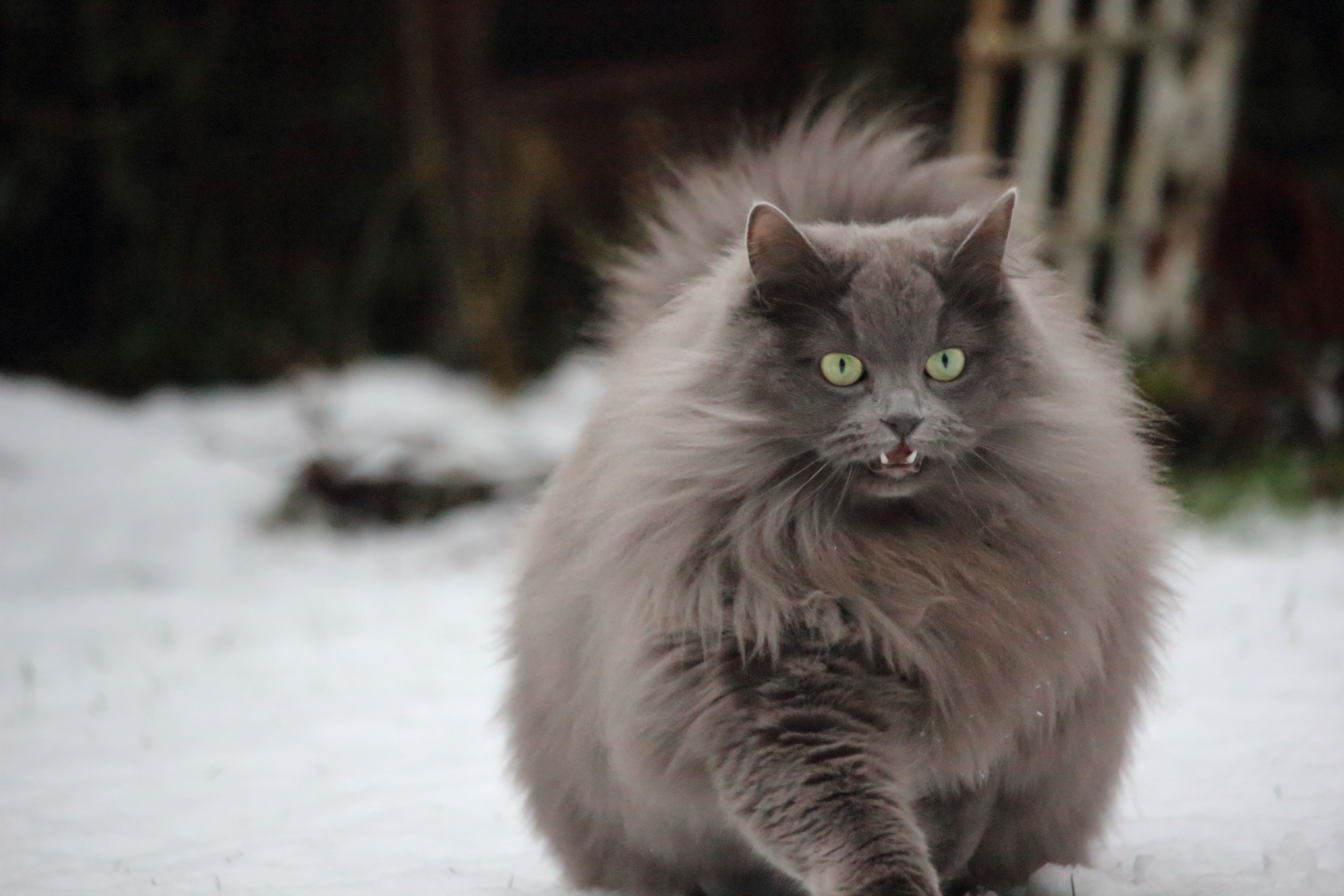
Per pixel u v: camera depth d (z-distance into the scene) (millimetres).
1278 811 6109
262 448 17344
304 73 22781
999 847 5512
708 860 5504
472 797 7176
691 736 4898
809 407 4992
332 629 11805
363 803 7102
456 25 20484
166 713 9156
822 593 4938
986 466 5137
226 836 6613
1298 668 8617
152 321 22469
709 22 20359
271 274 23078
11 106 22203
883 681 4938
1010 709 5070
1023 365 5168
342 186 23016
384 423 17453
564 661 5453
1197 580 11359
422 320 23156
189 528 15680
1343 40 20875
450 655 10609
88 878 5941
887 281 5027
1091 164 17406
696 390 5082
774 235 5020
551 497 5855
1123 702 5453
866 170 6418
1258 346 17734
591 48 20688
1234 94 18516
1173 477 15164
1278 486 14859
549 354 21703
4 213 22234
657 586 4953
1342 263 18516
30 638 11906
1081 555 5145
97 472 16781
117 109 22531
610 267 7418
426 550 15312
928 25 21484
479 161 20641
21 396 18719
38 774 7789
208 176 22781
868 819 4691
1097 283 18609
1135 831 6059
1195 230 17516
